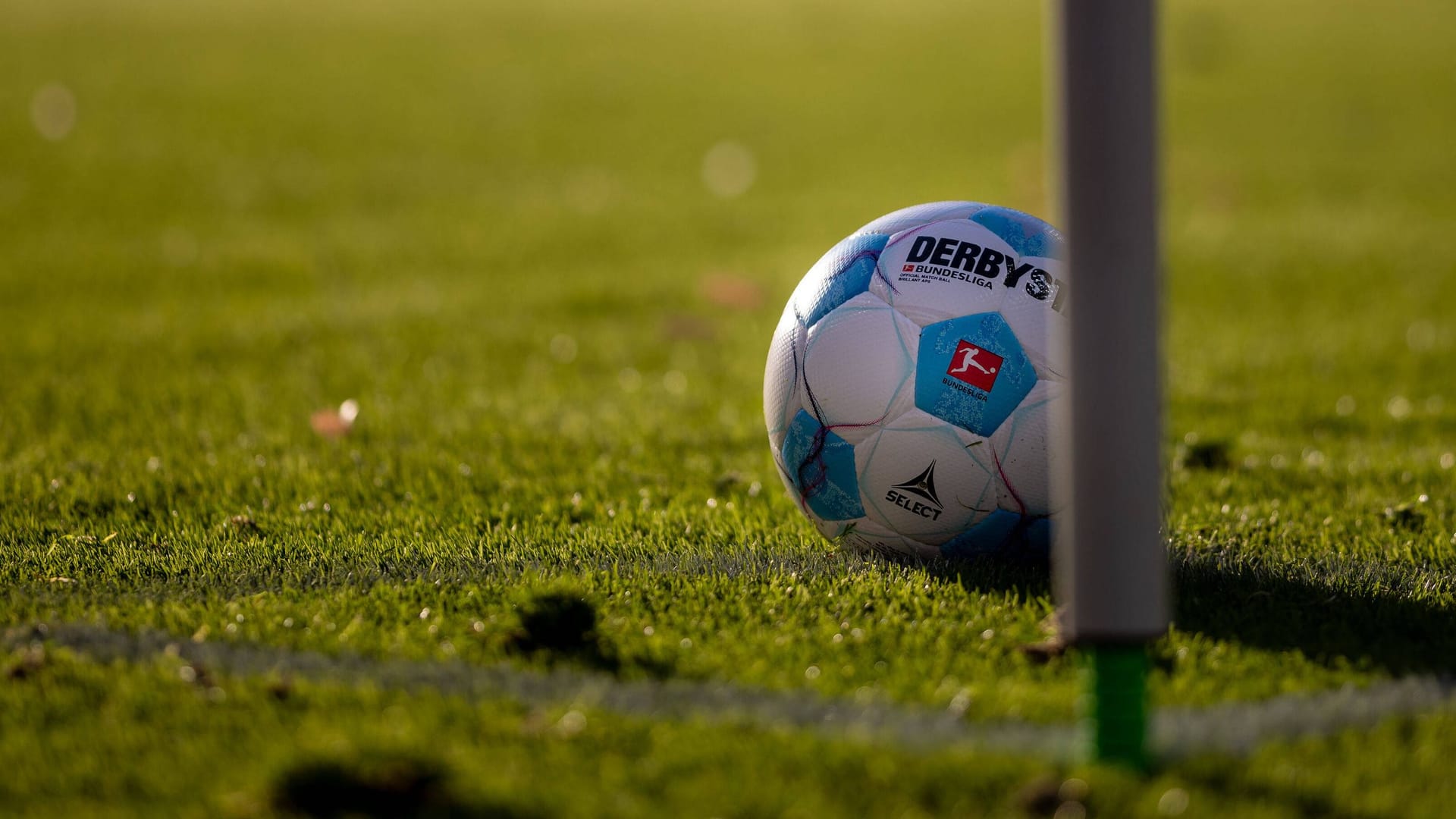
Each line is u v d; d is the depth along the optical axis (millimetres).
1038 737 2734
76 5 35188
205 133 18391
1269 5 39094
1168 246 11906
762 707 2926
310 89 22688
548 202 14586
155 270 10562
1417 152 18141
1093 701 2500
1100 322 2275
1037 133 19375
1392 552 4082
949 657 3188
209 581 3822
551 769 2604
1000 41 31391
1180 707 2904
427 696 2957
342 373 7301
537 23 33531
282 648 3287
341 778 2465
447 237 12492
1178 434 5984
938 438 3625
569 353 7992
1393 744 2713
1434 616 3475
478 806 2441
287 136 18469
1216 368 7500
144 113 19703
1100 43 2223
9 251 11234
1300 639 3316
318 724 2797
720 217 13781
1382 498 4750
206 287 10000
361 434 5887
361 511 4598
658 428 6043
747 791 2488
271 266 10836
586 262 11422
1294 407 6512
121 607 3600
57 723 2865
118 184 14789
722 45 30516
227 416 6277
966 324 3615
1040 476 3627
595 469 5242
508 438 5816
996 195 14656
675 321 8930
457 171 16469
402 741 2672
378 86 23375
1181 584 3723
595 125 20312
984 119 20922
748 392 7012
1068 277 2309
